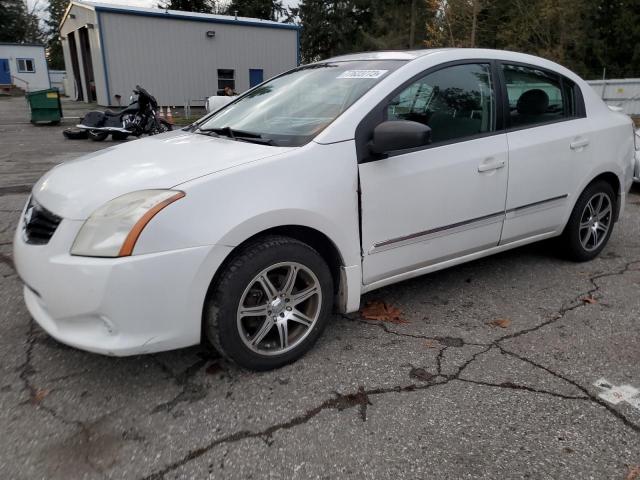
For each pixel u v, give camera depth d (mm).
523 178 3568
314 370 2744
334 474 2039
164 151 2949
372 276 3012
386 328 3203
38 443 2184
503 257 4465
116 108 20797
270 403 2471
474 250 3494
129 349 2322
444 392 2559
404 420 2354
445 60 3270
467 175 3248
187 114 20281
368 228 2904
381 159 2906
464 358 2867
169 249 2303
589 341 3061
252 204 2473
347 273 2881
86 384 2604
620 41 29719
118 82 20641
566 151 3799
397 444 2203
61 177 2744
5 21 51875
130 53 20594
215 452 2150
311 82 3469
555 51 25062
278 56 24312
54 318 2393
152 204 2307
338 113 2920
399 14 33000
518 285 3867
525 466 2082
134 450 2154
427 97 3160
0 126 15430
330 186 2721
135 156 2898
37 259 2396
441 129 3213
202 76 22484
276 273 2701
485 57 3480
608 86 18656
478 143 3322
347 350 2943
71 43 26484
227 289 2482
